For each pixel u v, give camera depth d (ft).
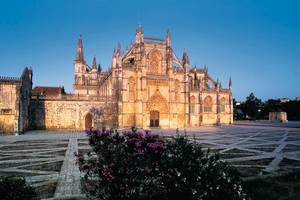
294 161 75.77
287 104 440.45
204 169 34.50
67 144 116.67
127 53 260.42
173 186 33.50
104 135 35.55
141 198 35.42
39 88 293.23
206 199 32.91
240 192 34.94
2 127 167.32
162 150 34.01
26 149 100.94
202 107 289.53
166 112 254.47
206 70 329.11
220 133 179.73
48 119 216.54
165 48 263.49
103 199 35.27
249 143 119.96
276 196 42.75
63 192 46.03
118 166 33.14
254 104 495.00
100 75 354.74
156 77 250.57
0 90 168.86
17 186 33.24
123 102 235.40
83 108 225.56
